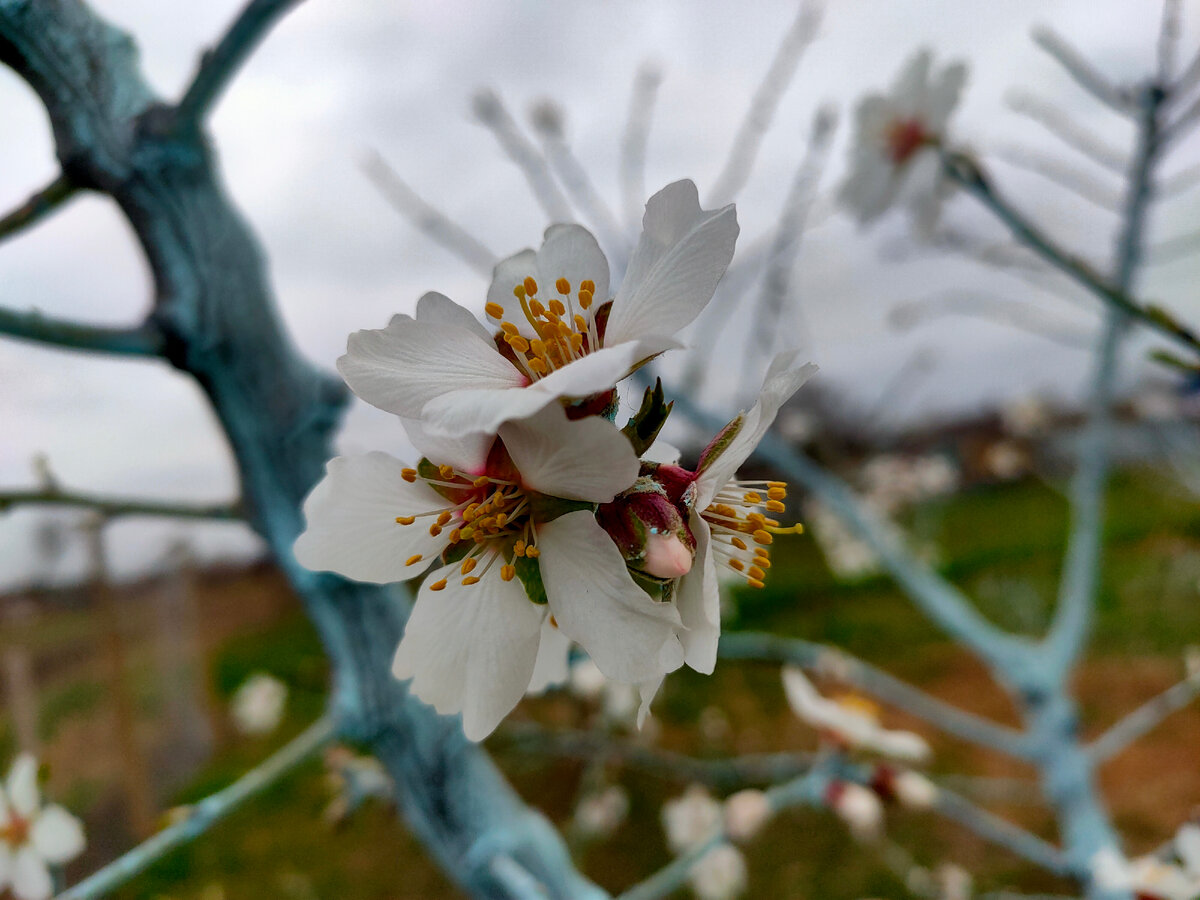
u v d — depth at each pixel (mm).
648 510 95
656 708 707
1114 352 294
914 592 345
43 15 118
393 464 104
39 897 167
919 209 230
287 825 570
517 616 98
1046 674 304
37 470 130
